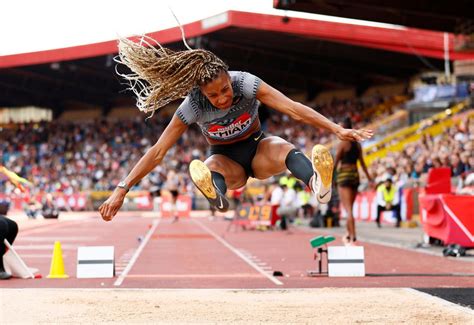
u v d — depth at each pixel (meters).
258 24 35.91
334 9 25.31
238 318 6.75
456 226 13.61
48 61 48.41
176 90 5.77
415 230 23.38
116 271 11.47
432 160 24.80
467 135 30.75
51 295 8.36
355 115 49.06
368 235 20.72
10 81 58.56
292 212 23.34
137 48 5.75
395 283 9.55
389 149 38.19
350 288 8.91
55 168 55.75
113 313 7.05
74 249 16.56
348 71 50.78
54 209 34.47
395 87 51.09
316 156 5.55
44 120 66.31
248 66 49.44
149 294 8.48
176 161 48.56
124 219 34.84
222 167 6.29
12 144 60.88
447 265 11.90
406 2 24.14
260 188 38.50
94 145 57.94
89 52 46.91
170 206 37.62
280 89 57.31
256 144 6.34
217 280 10.14
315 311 7.13
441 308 7.25
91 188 51.00
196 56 5.70
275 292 8.62
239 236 21.00
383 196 25.06
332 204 25.91
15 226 10.55
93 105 65.38
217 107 5.88
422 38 36.03
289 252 15.31
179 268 11.95
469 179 18.05
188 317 6.80
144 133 58.22
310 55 46.91
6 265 10.48
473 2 24.58
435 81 39.09
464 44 27.47
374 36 35.84
